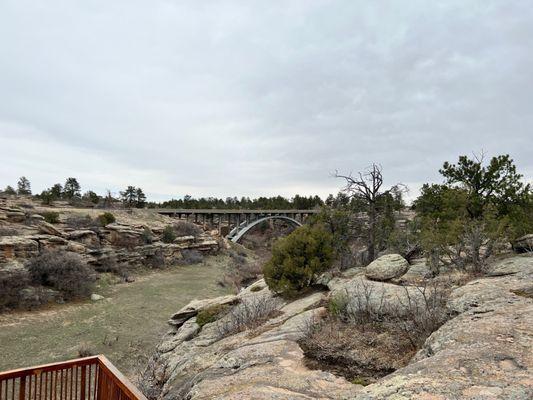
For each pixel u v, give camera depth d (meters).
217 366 6.70
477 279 8.66
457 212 14.19
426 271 10.79
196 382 6.33
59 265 23.67
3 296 20.05
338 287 11.17
